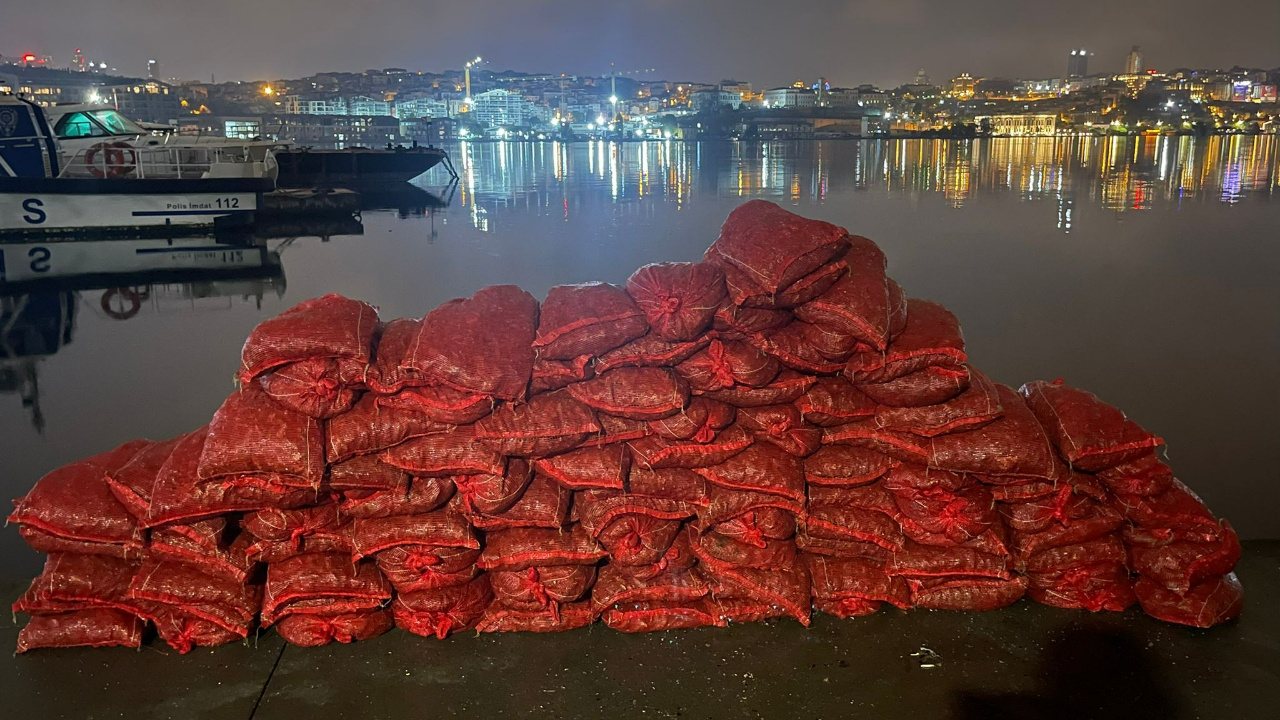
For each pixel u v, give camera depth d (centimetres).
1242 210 2572
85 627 327
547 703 299
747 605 349
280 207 2775
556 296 346
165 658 325
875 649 330
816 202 3023
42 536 325
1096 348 1096
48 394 1057
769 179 4222
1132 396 892
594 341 327
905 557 353
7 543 570
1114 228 2223
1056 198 3031
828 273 333
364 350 315
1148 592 349
